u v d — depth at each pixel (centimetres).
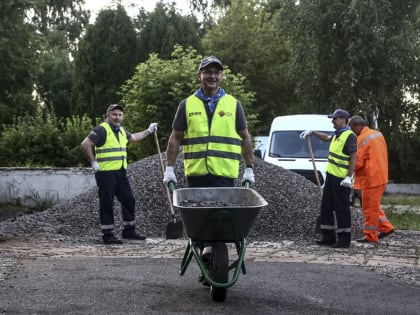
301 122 1684
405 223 1509
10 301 612
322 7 2672
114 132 1038
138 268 780
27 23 2766
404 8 2684
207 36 3553
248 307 600
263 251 941
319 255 913
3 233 1090
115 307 593
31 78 2841
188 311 582
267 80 3425
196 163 664
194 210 584
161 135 1695
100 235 1105
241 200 657
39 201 1722
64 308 589
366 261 867
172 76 1695
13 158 2002
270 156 1623
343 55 2689
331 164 1009
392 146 3033
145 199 1202
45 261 828
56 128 2036
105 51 3212
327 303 623
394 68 2645
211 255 614
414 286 709
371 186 1064
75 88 3303
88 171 1728
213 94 670
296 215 1155
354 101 2712
